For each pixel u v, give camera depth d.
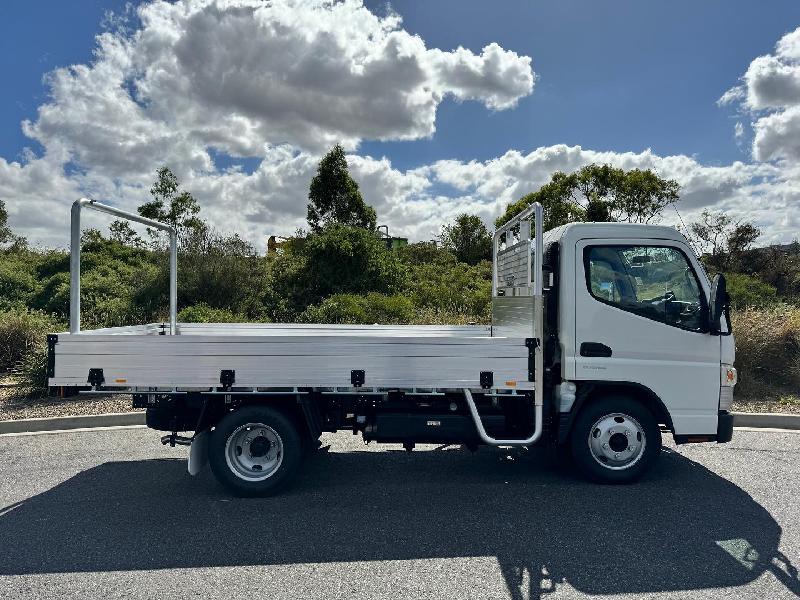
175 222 21.97
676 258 5.39
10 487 5.31
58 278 15.90
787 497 5.02
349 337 4.91
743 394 8.87
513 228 6.54
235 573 3.69
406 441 5.32
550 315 5.47
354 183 23.30
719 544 4.11
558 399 5.33
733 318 9.85
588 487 5.29
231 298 14.63
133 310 13.47
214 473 5.01
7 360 10.36
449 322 13.07
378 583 3.56
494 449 6.58
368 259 16.23
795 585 3.54
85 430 7.34
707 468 5.83
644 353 5.27
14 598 3.38
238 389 4.90
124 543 4.13
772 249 19.59
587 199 28.05
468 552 3.99
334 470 5.83
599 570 3.72
